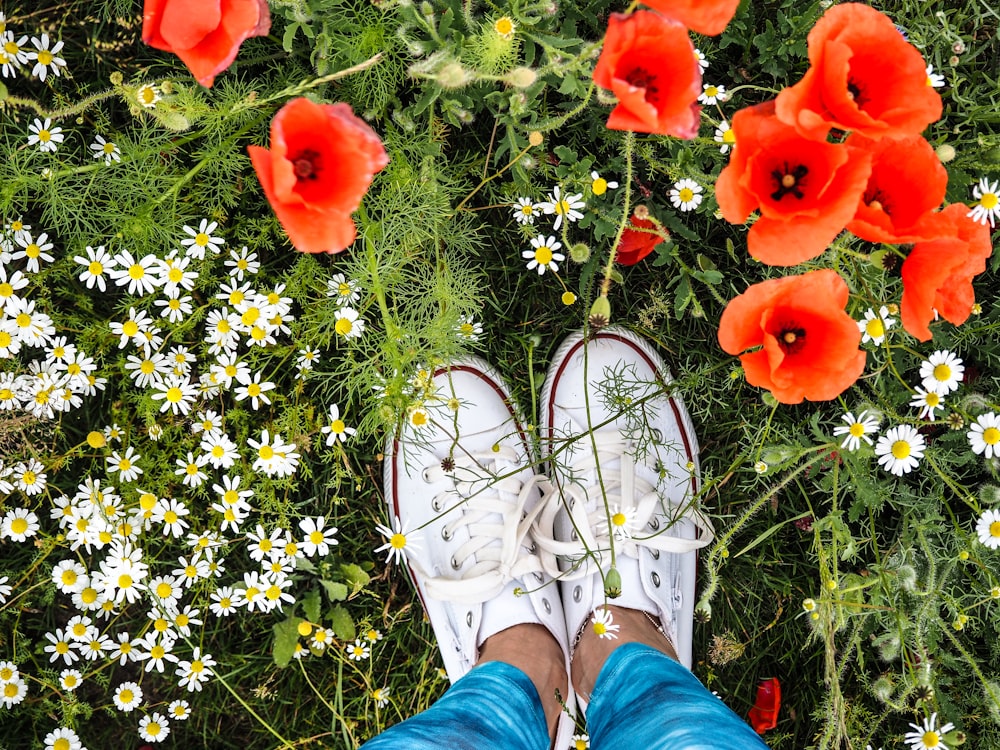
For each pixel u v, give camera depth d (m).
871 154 0.36
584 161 0.52
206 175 0.57
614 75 0.34
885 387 0.56
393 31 0.51
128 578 0.56
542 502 0.59
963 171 0.52
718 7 0.34
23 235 0.53
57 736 0.59
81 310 0.59
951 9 0.55
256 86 0.56
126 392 0.56
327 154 0.35
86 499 0.55
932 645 0.54
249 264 0.54
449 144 0.58
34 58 0.53
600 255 0.56
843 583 0.54
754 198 0.35
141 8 0.57
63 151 0.57
